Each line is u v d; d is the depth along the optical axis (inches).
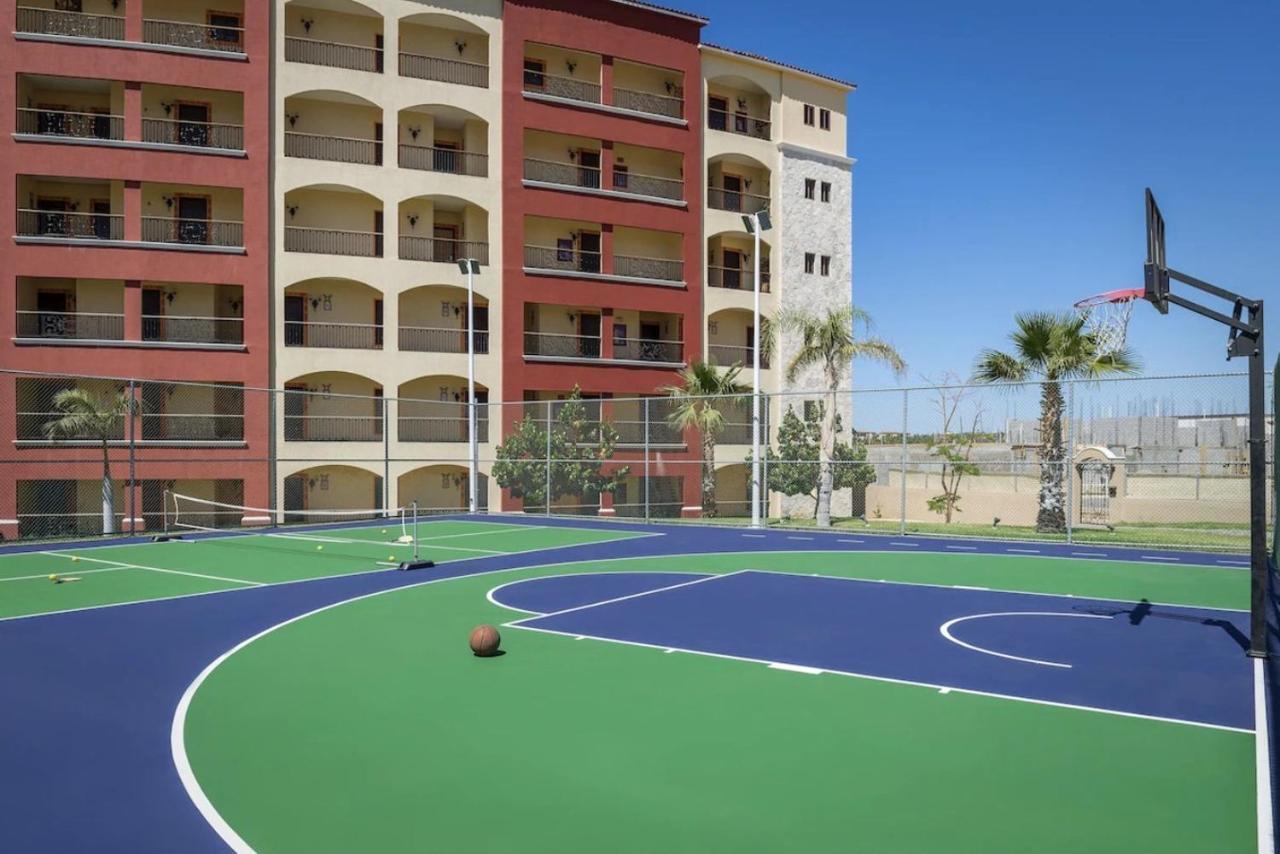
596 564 778.2
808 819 221.1
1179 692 342.3
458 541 987.9
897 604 556.7
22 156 1289.4
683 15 1710.1
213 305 1402.6
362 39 1502.2
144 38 1389.0
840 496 1801.2
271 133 1397.6
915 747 276.8
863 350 1273.4
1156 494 1503.4
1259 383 409.7
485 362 1524.4
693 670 381.1
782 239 1830.7
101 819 224.2
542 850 204.2
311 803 233.5
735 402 1704.0
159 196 1391.5
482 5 1546.5
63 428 1206.9
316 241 1462.8
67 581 671.8
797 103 1867.6
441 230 1574.8
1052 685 353.4
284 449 1382.9
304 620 508.4
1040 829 215.0
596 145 1668.3
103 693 347.9
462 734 291.6
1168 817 222.1
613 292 1633.9
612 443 1430.9
